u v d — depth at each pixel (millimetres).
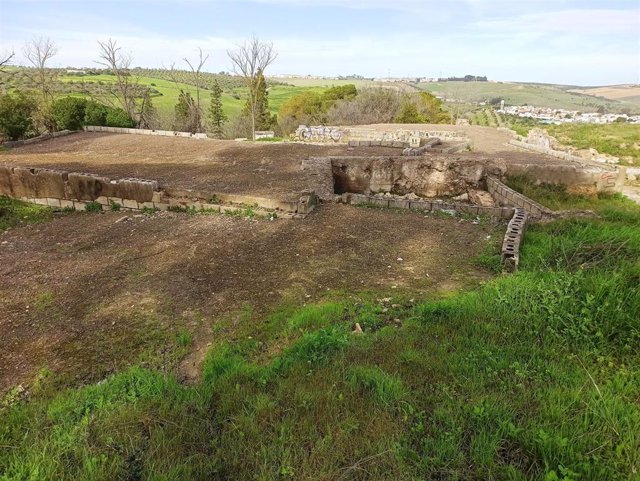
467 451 2600
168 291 5188
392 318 4406
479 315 4121
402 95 35500
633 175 15094
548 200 9836
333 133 21812
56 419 3006
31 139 17594
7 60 23672
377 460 2496
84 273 5820
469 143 17047
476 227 7398
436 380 3229
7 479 2436
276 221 7727
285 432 2748
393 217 7953
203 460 2592
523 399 2959
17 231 8008
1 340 4289
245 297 5012
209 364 3650
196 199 8859
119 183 9023
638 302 3963
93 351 4035
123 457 2588
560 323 3898
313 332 4012
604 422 2691
